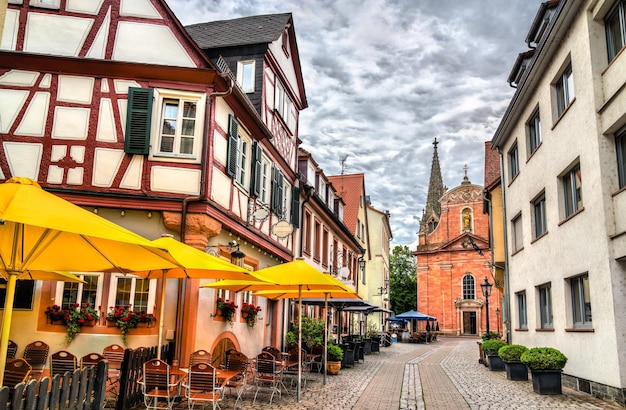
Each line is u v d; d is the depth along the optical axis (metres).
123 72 10.81
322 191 23.53
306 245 19.97
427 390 11.79
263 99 14.22
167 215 10.38
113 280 10.48
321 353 14.82
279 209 15.77
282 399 10.04
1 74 10.61
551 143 13.50
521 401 10.17
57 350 9.96
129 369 7.94
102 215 10.44
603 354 10.34
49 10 11.03
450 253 55.44
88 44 10.98
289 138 17.12
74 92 10.68
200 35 15.87
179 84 10.95
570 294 12.54
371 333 29.48
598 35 10.91
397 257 71.81
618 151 10.41
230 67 14.38
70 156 10.42
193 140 10.82
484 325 52.62
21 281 10.12
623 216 9.84
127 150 10.45
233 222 11.94
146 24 11.20
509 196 18.38
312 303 18.05
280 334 16.67
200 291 10.81
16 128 10.45
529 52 15.92
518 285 17.19
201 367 7.75
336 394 10.88
